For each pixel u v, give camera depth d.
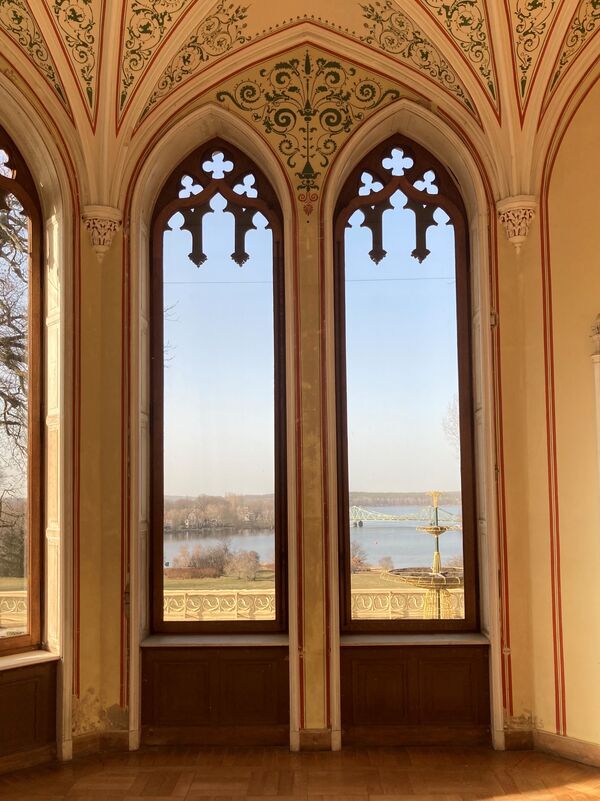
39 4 5.29
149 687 5.75
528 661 5.62
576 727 5.36
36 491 5.69
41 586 5.66
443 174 6.17
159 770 5.25
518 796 4.82
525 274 5.75
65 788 4.95
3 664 5.24
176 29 5.60
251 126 5.96
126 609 5.64
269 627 5.95
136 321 5.78
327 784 5.02
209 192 6.18
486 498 5.72
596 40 5.46
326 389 5.80
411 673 5.77
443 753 5.55
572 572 5.41
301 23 5.83
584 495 5.38
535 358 5.66
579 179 5.55
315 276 5.88
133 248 5.81
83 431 5.64
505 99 5.67
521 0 5.41
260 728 5.72
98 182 5.75
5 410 5.58
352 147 5.93
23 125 5.60
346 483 6.03
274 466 6.05
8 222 5.68
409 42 5.76
